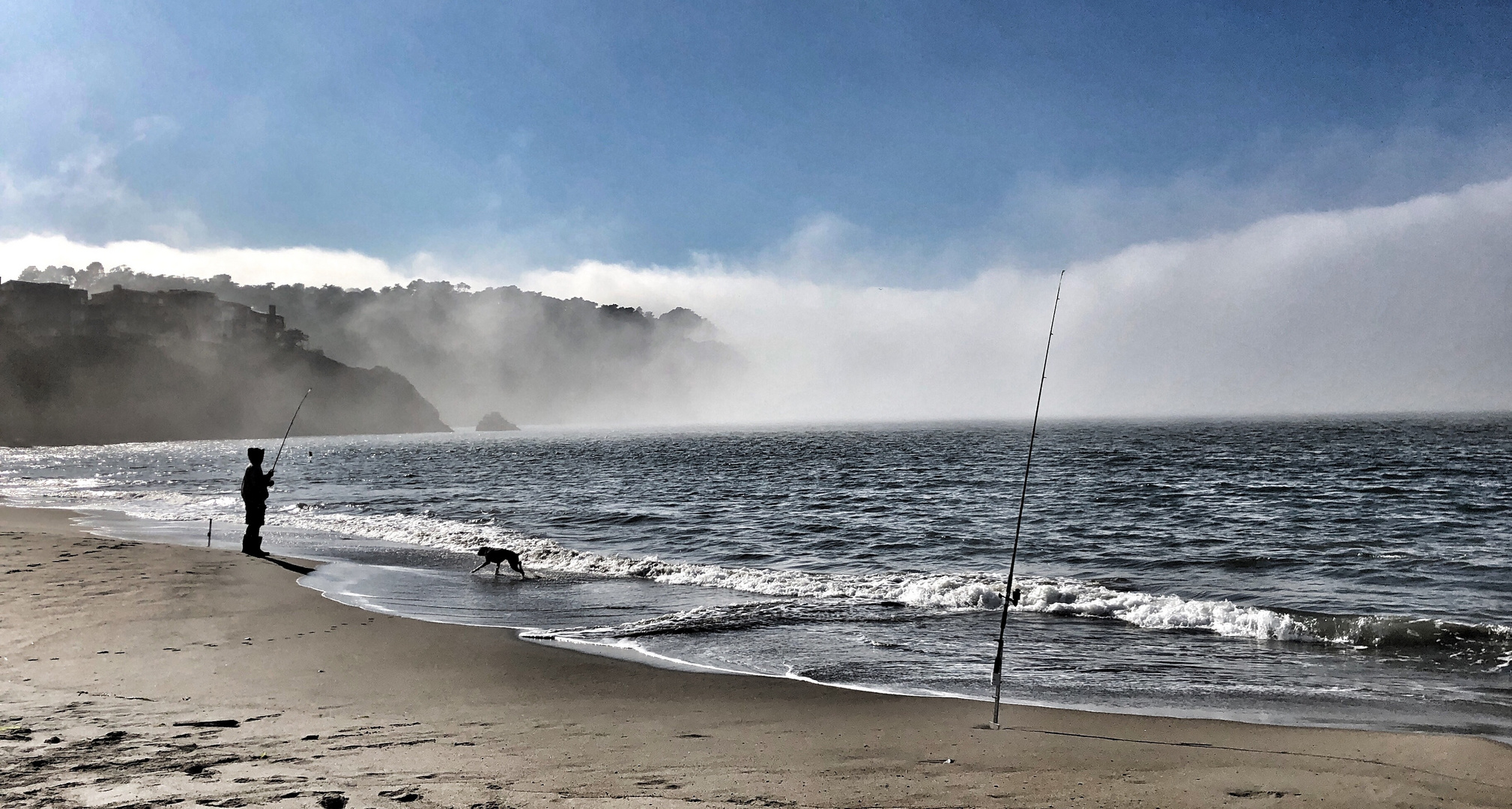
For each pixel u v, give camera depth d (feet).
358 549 54.19
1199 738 18.56
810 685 23.73
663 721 19.71
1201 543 59.06
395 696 21.44
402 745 16.52
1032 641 30.19
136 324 630.74
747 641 29.81
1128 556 54.19
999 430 435.94
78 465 219.00
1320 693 23.61
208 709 19.02
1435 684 24.53
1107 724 19.71
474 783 13.94
